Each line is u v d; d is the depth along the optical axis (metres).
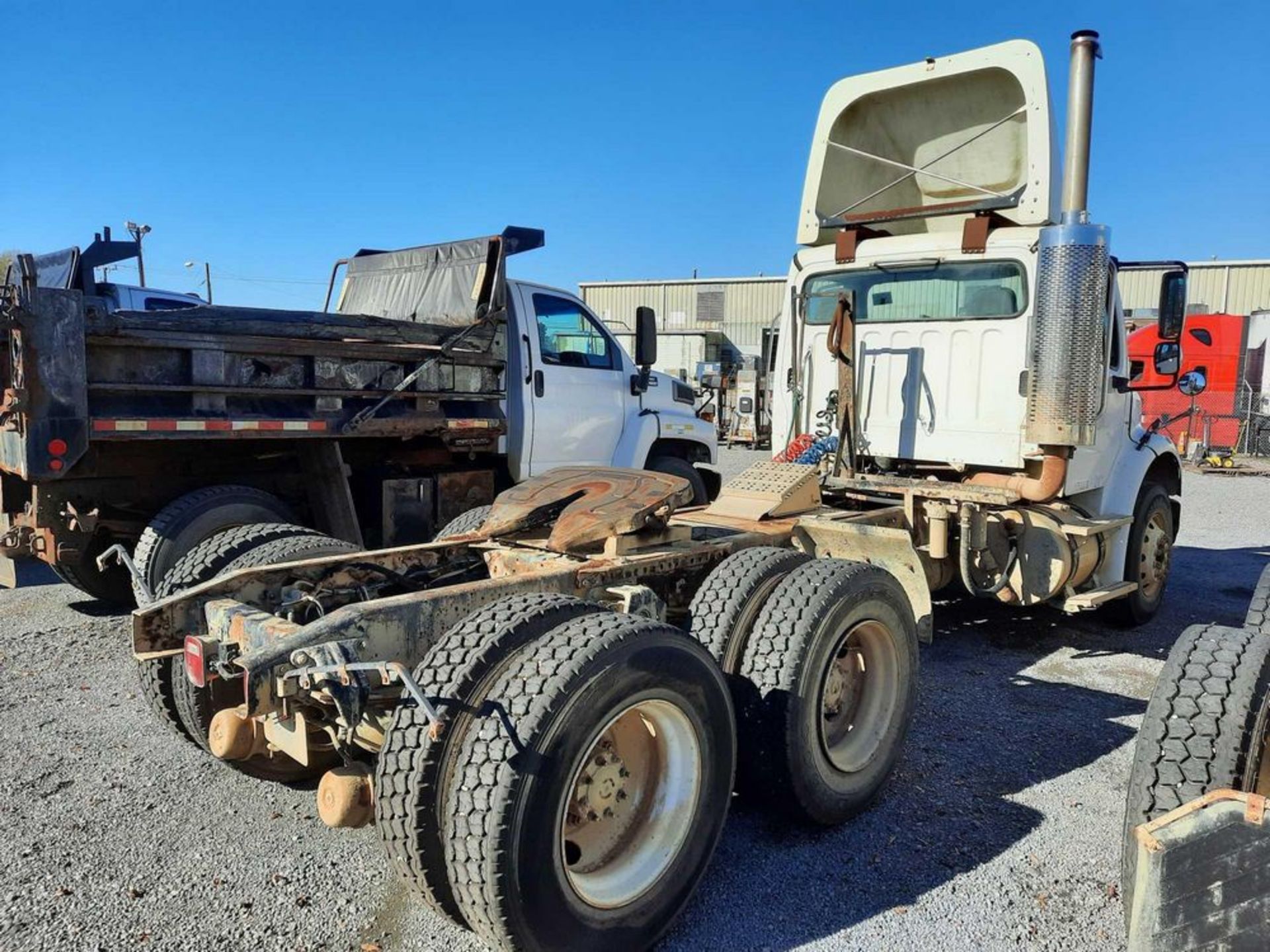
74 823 3.58
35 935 2.86
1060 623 6.85
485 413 7.09
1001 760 4.34
